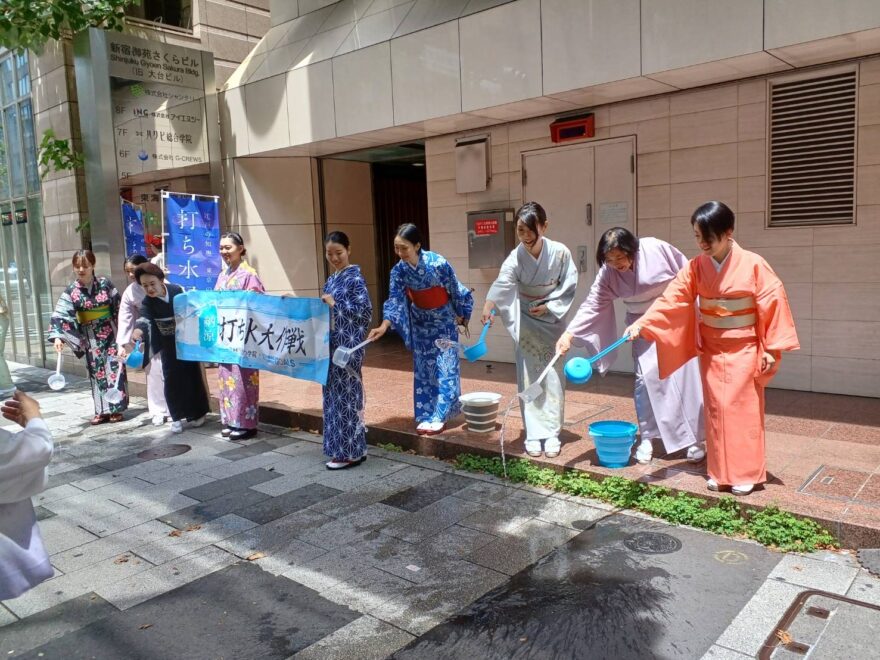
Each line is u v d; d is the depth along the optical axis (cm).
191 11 916
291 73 805
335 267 510
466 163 769
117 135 786
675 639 278
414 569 350
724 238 370
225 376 594
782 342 359
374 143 832
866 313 556
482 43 645
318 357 504
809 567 329
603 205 686
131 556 383
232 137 884
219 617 315
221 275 598
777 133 579
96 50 766
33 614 326
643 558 346
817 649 266
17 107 998
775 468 420
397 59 709
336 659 278
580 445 491
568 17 589
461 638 288
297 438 600
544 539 374
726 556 344
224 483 491
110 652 292
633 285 438
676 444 436
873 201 542
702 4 522
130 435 642
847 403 551
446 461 510
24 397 262
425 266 507
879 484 388
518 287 473
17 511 246
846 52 516
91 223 806
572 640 282
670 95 628
